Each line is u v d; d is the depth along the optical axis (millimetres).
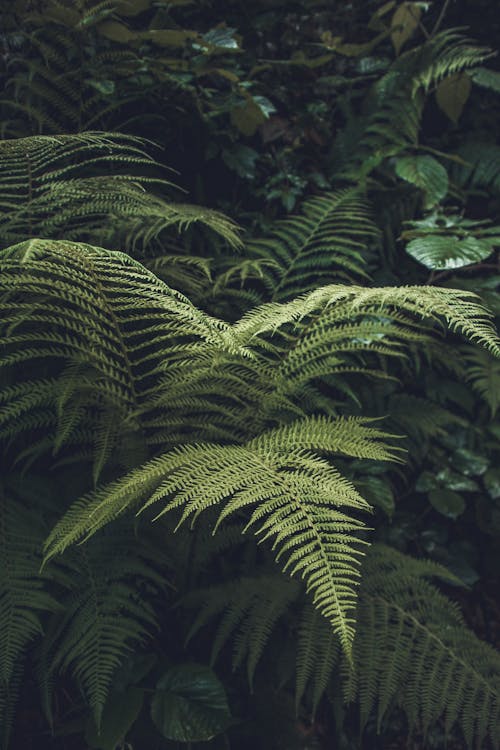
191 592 1850
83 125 2422
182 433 1874
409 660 1749
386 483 2271
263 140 2715
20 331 1795
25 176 1857
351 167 2723
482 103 2957
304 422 1682
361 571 1852
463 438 2480
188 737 1644
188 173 2643
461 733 2148
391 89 2783
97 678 1530
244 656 1967
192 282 2082
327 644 1718
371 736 2096
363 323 1776
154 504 1775
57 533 1500
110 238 2045
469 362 2504
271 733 1870
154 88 2439
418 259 2273
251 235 2600
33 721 1879
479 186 2938
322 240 2271
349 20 2965
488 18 3000
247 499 1337
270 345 1705
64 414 1643
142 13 2691
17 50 2410
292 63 2715
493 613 2441
